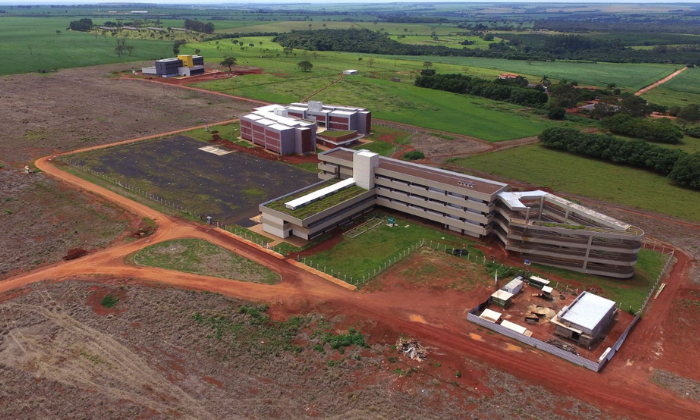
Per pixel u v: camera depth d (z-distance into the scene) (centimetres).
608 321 7850
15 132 16888
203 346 7069
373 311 8025
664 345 7444
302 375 6612
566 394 6400
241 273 9031
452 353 7100
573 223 10019
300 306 8100
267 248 10019
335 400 6203
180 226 10850
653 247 10625
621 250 9031
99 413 5891
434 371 6738
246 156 15625
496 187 10706
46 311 7706
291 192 12650
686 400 6344
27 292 8194
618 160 16050
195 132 18000
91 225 10831
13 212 11200
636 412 6147
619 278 9275
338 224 11106
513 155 16975
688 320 8069
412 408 6103
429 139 18575
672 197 13525
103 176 13438
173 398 6150
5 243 9862
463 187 10638
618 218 12112
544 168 15688
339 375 6612
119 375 6488
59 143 16038
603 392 6450
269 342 7219
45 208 11519
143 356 6825
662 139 19312
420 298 8438
